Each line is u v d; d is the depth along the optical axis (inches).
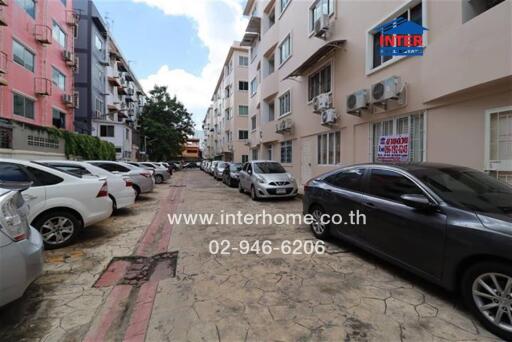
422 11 250.8
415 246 124.3
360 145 344.8
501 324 94.0
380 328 98.9
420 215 123.6
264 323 102.0
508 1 162.6
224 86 1448.1
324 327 99.5
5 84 503.5
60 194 183.9
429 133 247.0
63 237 186.2
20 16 579.5
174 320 104.7
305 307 112.3
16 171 178.1
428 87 231.6
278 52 619.5
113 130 1115.3
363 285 131.0
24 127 522.6
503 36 165.5
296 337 94.3
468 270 103.3
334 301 116.8
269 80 650.8
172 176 1090.7
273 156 663.1
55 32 728.3
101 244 193.9
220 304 115.3
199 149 3617.1
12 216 100.0
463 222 106.6
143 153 1601.9
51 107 706.8
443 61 213.9
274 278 139.3
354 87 352.8
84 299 120.0
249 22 749.3
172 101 1663.4
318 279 137.8
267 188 380.8
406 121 277.9
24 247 100.3
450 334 95.9
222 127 1550.2
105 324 103.4
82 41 967.6
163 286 131.9
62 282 135.1
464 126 215.9
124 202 284.8
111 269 153.2
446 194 122.6
